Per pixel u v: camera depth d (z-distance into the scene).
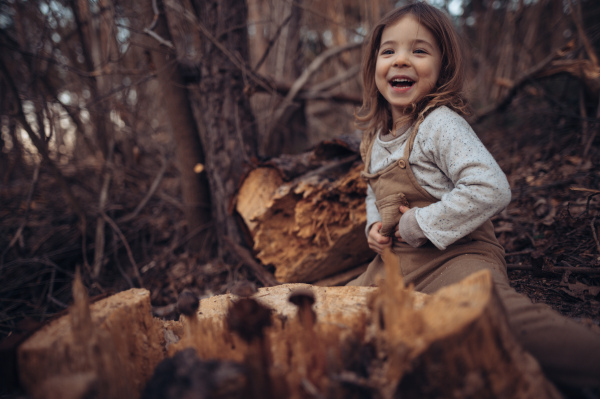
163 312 2.21
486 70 4.75
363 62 1.82
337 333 1.02
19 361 0.95
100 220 2.98
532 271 1.84
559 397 0.97
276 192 2.25
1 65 2.30
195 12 2.84
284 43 4.51
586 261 1.81
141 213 3.39
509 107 3.91
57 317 1.13
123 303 1.15
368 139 1.86
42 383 0.92
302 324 1.08
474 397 0.85
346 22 5.48
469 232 1.38
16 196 3.44
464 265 1.41
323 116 5.82
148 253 3.06
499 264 1.49
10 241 2.85
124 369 1.01
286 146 4.12
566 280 1.70
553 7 4.55
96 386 0.85
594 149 2.66
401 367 0.86
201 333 1.13
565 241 1.99
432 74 1.59
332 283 2.33
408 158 1.54
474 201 1.34
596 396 1.02
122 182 3.51
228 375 0.84
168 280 2.72
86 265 2.68
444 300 0.98
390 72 1.61
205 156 2.94
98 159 3.45
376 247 1.70
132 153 3.78
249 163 2.48
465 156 1.39
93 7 3.36
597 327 1.25
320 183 2.15
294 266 2.30
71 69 2.64
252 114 2.89
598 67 2.91
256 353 0.91
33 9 2.92
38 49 2.69
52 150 3.51
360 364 0.94
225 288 2.51
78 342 0.93
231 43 2.73
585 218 2.00
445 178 1.51
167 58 2.58
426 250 1.53
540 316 1.12
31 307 2.54
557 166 2.71
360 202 2.18
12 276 2.74
